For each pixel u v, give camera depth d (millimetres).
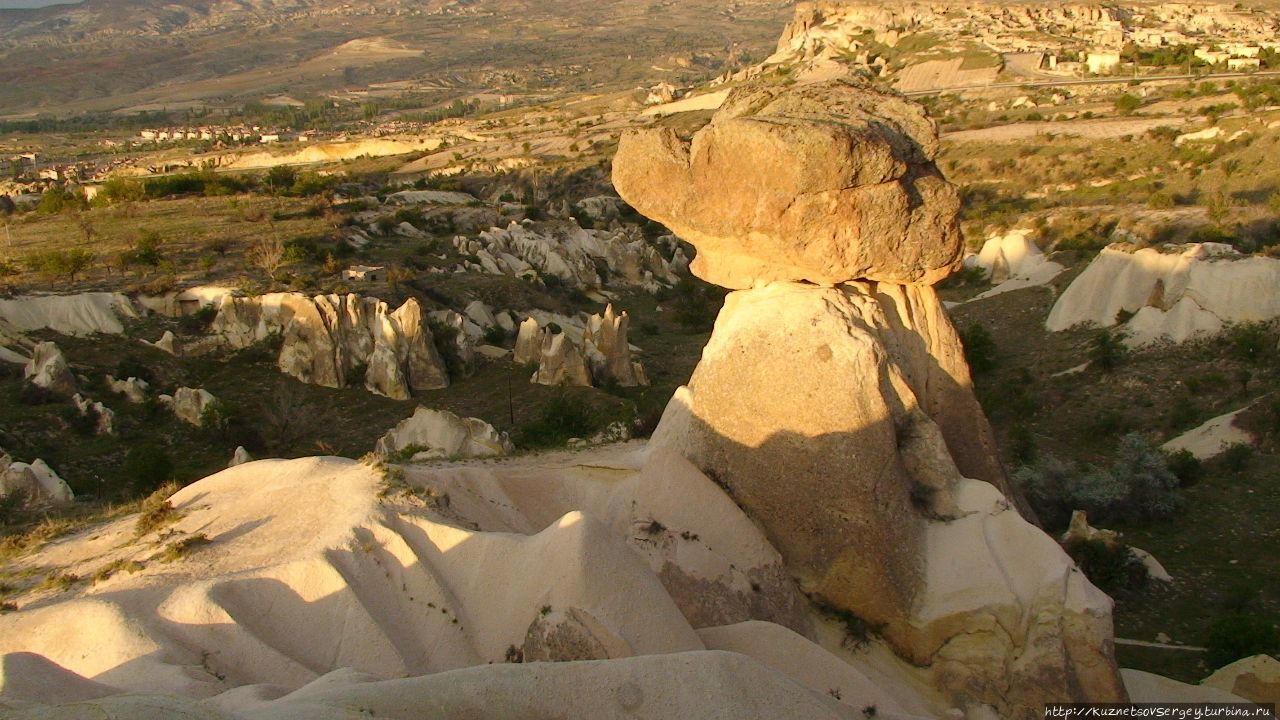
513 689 10750
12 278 52281
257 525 15508
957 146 96750
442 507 15695
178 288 51562
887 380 16703
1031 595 15312
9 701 10062
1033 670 14938
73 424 38781
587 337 51312
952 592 15555
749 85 18203
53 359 40656
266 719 9227
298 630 13258
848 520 15930
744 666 11742
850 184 15922
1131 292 44062
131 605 13023
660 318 67938
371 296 54594
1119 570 22938
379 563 14133
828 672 13953
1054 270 55344
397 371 46812
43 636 12742
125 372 43875
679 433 17547
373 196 94875
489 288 62688
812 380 16203
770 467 16422
